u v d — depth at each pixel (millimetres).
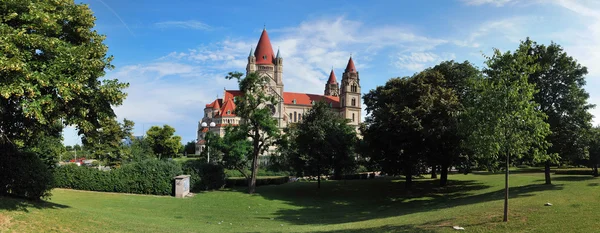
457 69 39875
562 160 31422
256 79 38938
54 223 13906
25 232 12227
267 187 45375
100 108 17703
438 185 42906
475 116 16219
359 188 44219
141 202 27609
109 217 17766
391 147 36219
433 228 15266
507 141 15367
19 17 14039
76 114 16484
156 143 107125
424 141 36094
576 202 18156
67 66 14453
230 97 117125
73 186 31938
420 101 34969
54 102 14477
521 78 15625
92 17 18719
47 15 14148
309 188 44375
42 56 14695
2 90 12109
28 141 18203
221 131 109375
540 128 15492
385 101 41500
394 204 32875
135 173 32719
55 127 19453
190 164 37938
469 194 33438
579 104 28656
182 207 27266
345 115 128000
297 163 43281
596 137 34125
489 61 16672
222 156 50750
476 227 14828
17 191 16562
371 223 19781
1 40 12305
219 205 29984
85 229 14180
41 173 17453
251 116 38812
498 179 44031
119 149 55094
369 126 44344
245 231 18344
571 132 28562
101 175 32188
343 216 26781
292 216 26719
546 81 28922
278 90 114938
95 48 17500
